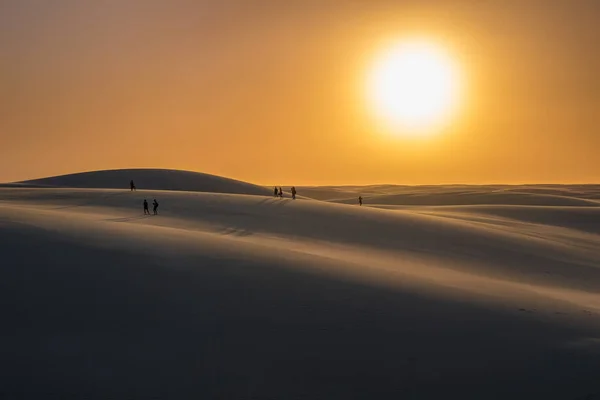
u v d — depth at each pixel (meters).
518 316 38.12
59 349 30.31
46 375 28.44
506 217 128.25
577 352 32.94
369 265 50.41
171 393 27.89
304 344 32.03
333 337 32.91
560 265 73.75
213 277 39.44
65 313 33.41
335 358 31.09
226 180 184.00
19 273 37.53
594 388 29.70
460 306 38.97
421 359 31.58
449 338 33.88
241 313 34.66
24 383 27.88
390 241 75.75
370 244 72.62
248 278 39.84
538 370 31.16
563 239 97.06
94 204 87.06
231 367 29.83
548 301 43.53
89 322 32.75
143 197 95.25
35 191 103.12
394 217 92.31
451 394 29.22
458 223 93.69
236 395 28.14
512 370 31.06
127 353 30.31
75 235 46.53
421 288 42.47
